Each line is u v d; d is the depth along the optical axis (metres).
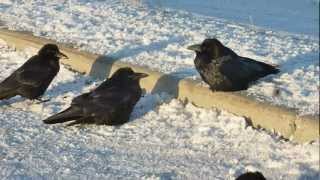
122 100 11.20
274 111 11.17
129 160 10.02
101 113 11.14
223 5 25.53
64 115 11.20
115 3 18.77
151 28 16.00
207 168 9.85
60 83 13.05
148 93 12.56
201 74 11.96
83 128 11.17
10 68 13.70
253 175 7.80
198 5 24.61
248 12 24.91
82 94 11.77
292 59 14.31
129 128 11.23
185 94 12.23
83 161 9.88
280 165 9.94
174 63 13.48
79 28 15.63
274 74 12.93
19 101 12.20
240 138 10.85
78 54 13.84
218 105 11.83
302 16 25.95
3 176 9.23
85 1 18.58
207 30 16.45
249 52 14.54
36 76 11.94
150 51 14.20
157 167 9.80
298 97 11.84
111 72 13.36
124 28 15.82
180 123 11.41
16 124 11.16
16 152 10.07
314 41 17.97
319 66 13.93
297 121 10.91
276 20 24.14
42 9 17.31
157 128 11.23
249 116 11.43
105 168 9.69
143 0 21.09
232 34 16.36
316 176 9.73
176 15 18.36
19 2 17.97
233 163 10.03
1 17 16.28
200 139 10.79
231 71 11.78
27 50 14.60
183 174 9.62
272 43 15.84
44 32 15.25
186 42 14.95
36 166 9.64
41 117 11.57
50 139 10.66
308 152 10.27
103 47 14.30
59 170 9.55
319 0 28.80
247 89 12.11
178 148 10.52
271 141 10.72
